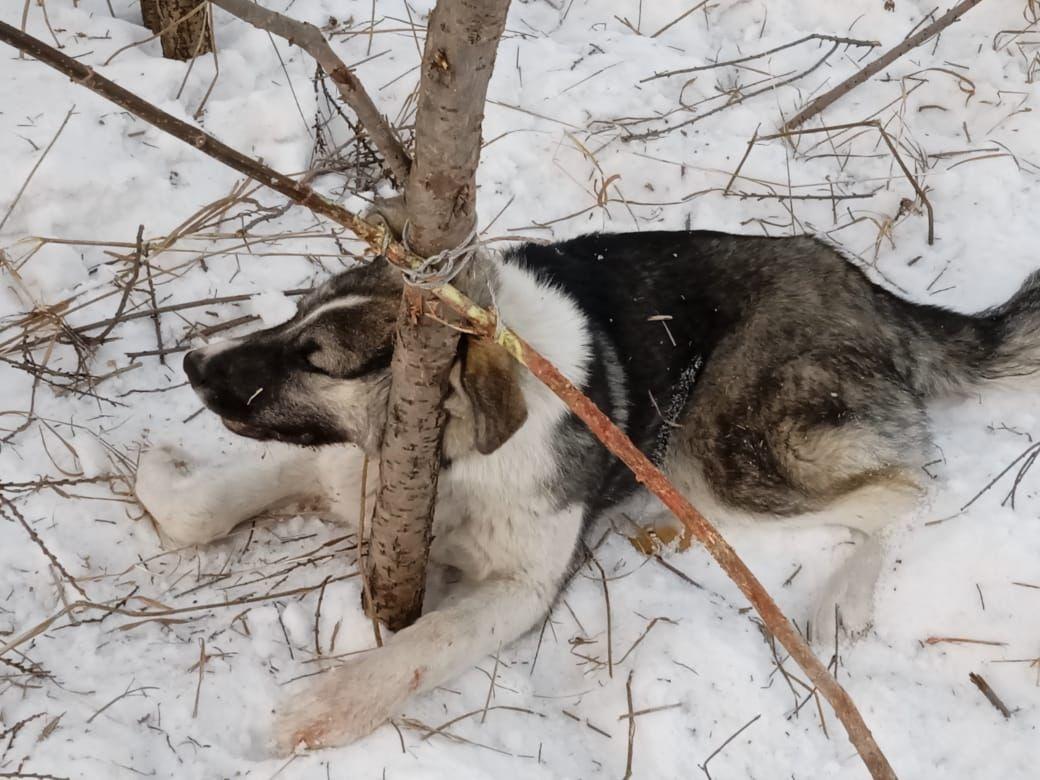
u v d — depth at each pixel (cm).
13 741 110
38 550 127
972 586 141
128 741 112
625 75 197
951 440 156
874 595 141
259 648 123
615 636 133
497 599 128
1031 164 192
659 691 127
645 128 191
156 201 166
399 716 119
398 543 118
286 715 117
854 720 97
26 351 145
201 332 154
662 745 124
